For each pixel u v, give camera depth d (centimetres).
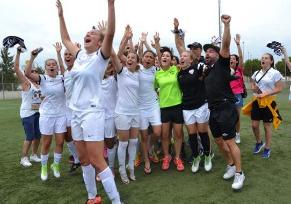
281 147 756
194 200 475
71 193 528
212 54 554
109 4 405
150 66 604
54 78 588
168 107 617
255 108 691
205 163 606
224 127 510
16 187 567
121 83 547
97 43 441
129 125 555
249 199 471
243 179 513
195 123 601
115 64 534
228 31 484
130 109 550
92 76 424
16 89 4566
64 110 600
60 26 499
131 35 583
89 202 466
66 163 708
